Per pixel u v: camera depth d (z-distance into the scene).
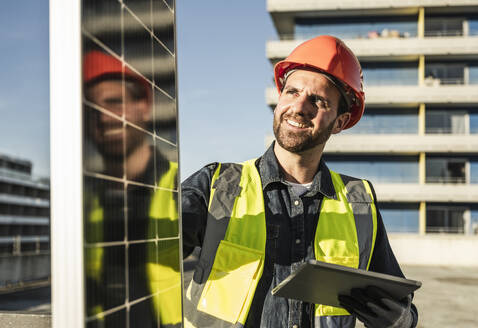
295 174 1.47
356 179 1.60
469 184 25.45
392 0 26.25
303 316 1.33
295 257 1.37
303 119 1.36
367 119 26.52
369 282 1.04
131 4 0.74
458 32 26.81
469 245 23.80
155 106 0.83
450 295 13.39
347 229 1.45
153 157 0.81
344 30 27.09
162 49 0.88
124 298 0.67
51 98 0.58
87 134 0.59
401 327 1.11
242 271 1.32
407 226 25.66
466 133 26.06
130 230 0.70
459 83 26.45
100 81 0.63
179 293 0.90
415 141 25.50
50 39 0.58
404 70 26.72
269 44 26.89
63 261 0.57
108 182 0.64
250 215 1.38
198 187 1.42
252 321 1.31
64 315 0.56
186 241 1.42
